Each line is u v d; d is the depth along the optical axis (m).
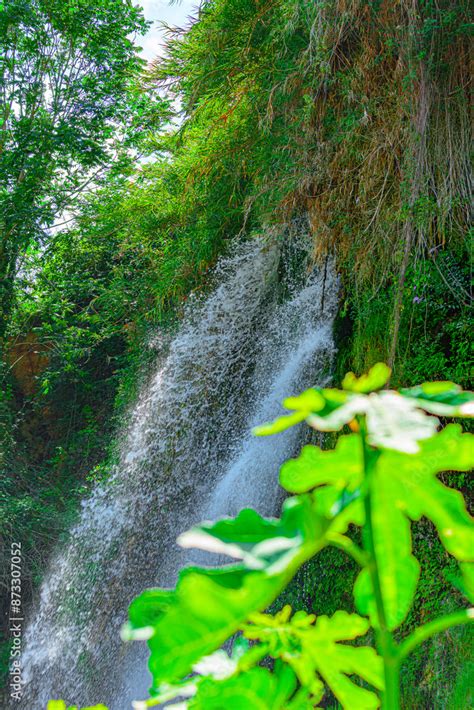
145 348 10.53
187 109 7.15
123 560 9.51
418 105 4.58
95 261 12.81
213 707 0.60
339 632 0.60
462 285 4.89
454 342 4.98
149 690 0.60
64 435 12.75
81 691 9.09
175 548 9.04
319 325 7.21
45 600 9.93
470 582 0.61
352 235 5.36
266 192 6.06
